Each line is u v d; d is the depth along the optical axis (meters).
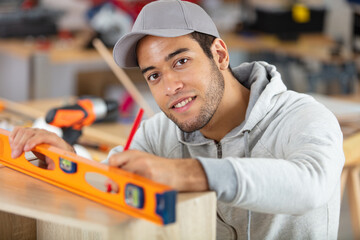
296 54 4.37
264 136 1.28
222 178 0.94
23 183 1.06
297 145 1.12
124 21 4.01
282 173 0.97
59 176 1.04
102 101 1.85
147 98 4.11
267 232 1.32
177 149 1.45
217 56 1.27
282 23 4.93
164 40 1.16
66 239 1.27
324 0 5.13
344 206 3.20
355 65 4.20
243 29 5.13
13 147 1.13
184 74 1.17
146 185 0.85
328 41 4.80
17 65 4.40
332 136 1.12
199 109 1.20
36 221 1.32
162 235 0.87
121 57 1.26
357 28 4.32
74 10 4.93
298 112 1.23
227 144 1.33
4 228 1.27
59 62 3.82
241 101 1.34
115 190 0.98
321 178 1.00
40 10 4.38
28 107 2.53
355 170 2.13
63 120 1.72
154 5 1.18
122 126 2.36
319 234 1.34
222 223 1.36
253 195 0.94
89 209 0.91
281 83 1.33
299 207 0.97
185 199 0.90
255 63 1.41
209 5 5.15
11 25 4.20
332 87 4.34
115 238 0.84
